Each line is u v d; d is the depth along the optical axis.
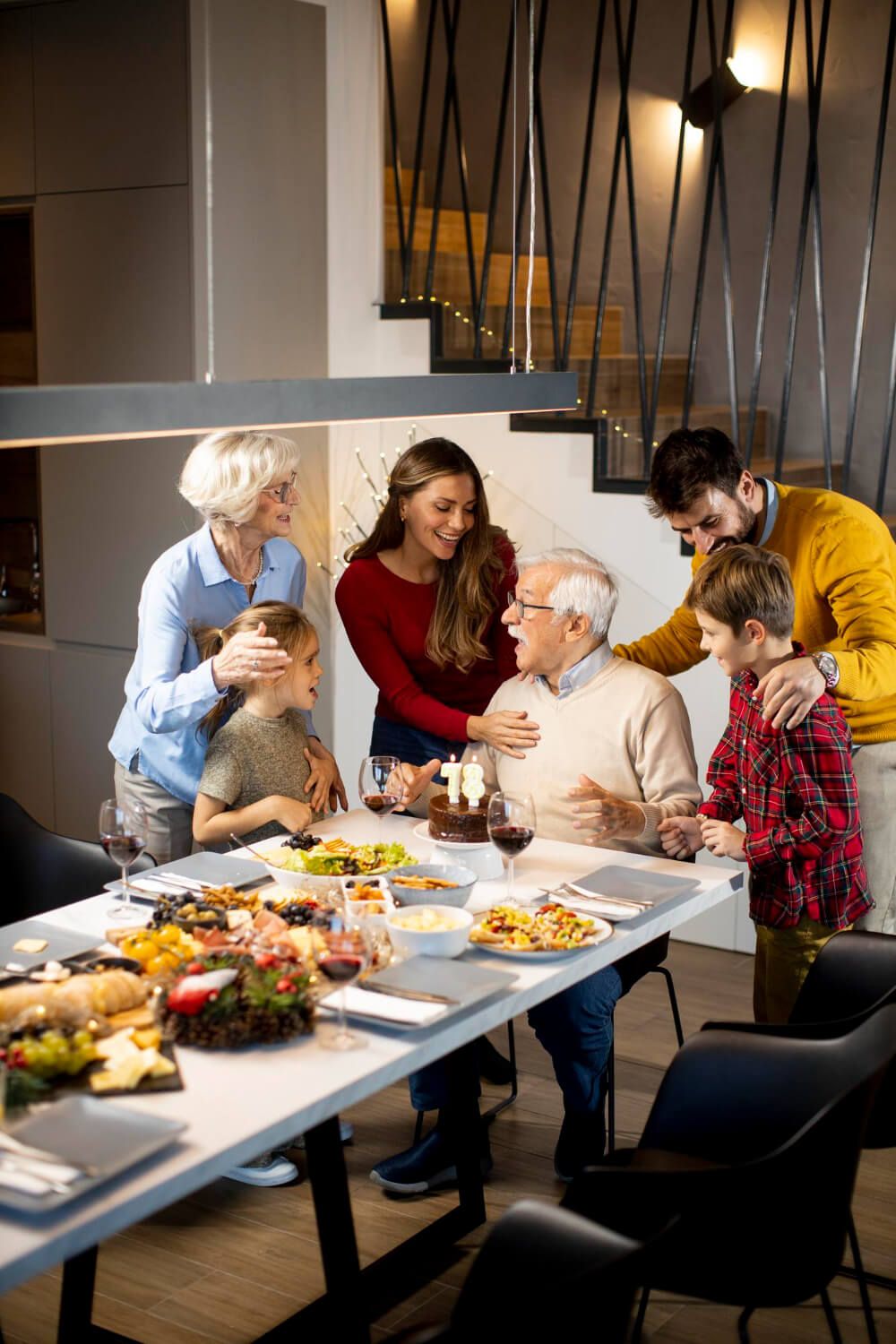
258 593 3.56
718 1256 2.01
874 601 3.13
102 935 2.52
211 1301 2.75
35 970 2.33
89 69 4.75
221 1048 2.08
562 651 3.21
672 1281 2.05
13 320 5.28
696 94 5.68
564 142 6.09
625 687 3.20
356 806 5.47
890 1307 2.75
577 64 6.02
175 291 4.66
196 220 4.57
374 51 5.25
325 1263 2.34
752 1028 2.39
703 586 2.92
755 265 5.70
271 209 4.86
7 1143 1.75
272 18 4.78
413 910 2.51
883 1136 2.45
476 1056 2.89
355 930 2.04
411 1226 3.02
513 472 4.91
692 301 5.86
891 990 2.36
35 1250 1.55
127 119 4.68
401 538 3.69
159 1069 1.96
